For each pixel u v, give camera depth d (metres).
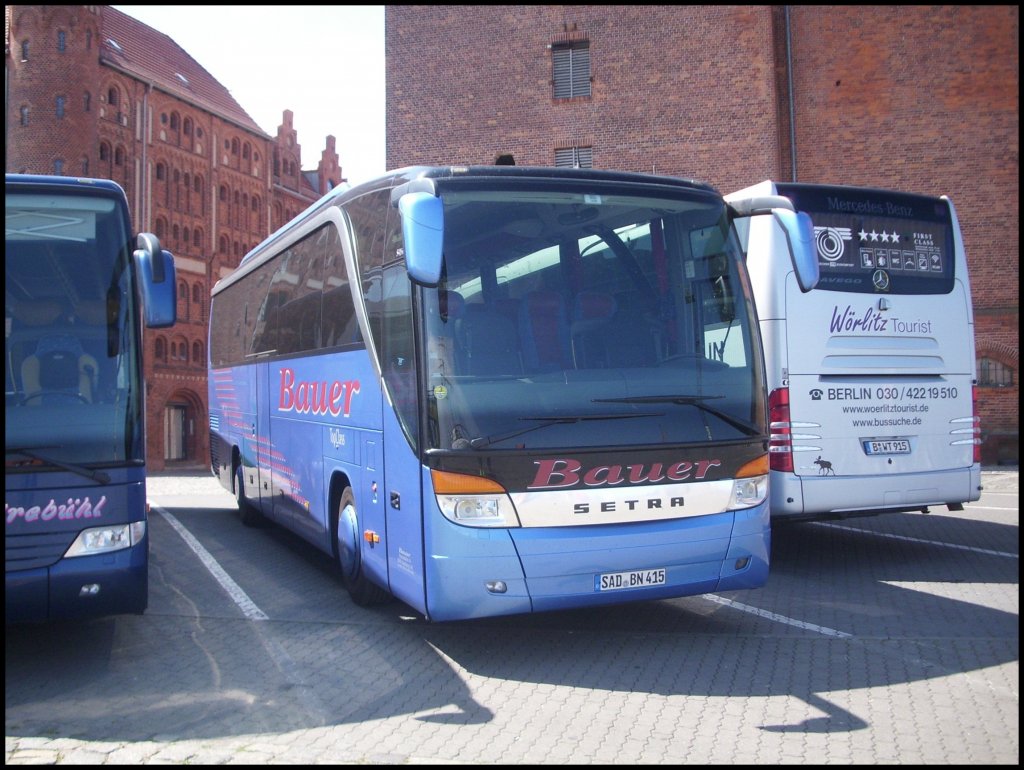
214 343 14.73
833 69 24.06
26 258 5.93
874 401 9.20
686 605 7.81
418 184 5.97
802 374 8.92
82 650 6.57
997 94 23.12
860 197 9.39
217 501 17.36
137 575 5.87
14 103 47.53
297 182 64.19
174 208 52.84
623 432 6.02
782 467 8.81
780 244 8.98
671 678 5.86
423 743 4.79
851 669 6.00
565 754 4.64
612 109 25.39
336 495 8.23
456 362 5.89
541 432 5.86
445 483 5.76
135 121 50.72
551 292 6.18
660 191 6.70
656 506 6.05
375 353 6.93
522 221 6.26
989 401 22.95
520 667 6.13
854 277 9.23
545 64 25.92
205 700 5.49
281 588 8.68
